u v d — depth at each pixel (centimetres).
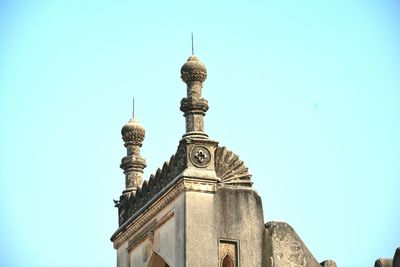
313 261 2511
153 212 2597
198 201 2422
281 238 2488
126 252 2809
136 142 2906
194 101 2475
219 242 2416
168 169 2550
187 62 2503
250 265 2427
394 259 2464
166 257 2497
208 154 2455
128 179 2869
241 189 2470
